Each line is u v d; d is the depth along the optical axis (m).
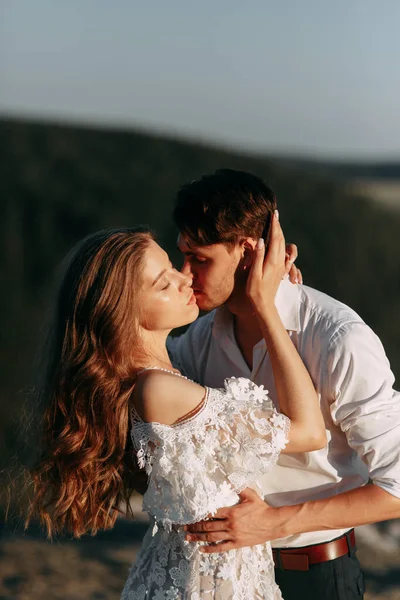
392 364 15.05
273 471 2.46
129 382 2.27
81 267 2.32
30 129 22.59
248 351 2.64
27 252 17.66
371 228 21.02
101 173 20.81
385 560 5.62
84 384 2.25
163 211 19.55
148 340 2.37
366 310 18.03
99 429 2.25
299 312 2.45
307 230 20.19
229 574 2.19
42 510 2.39
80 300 2.30
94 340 2.27
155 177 21.03
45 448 2.40
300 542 2.48
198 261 2.53
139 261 2.29
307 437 2.26
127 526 6.04
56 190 19.80
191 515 2.13
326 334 2.37
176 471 2.15
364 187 23.50
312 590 2.50
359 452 2.35
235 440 2.19
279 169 23.02
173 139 23.16
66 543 5.52
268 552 2.36
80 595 4.59
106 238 2.33
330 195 21.97
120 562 5.20
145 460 2.22
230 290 2.53
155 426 2.18
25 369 12.38
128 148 22.33
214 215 2.43
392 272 19.39
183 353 2.82
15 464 2.60
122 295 2.26
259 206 2.48
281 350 2.32
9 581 4.73
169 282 2.34
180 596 2.19
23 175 20.09
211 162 22.45
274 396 2.53
